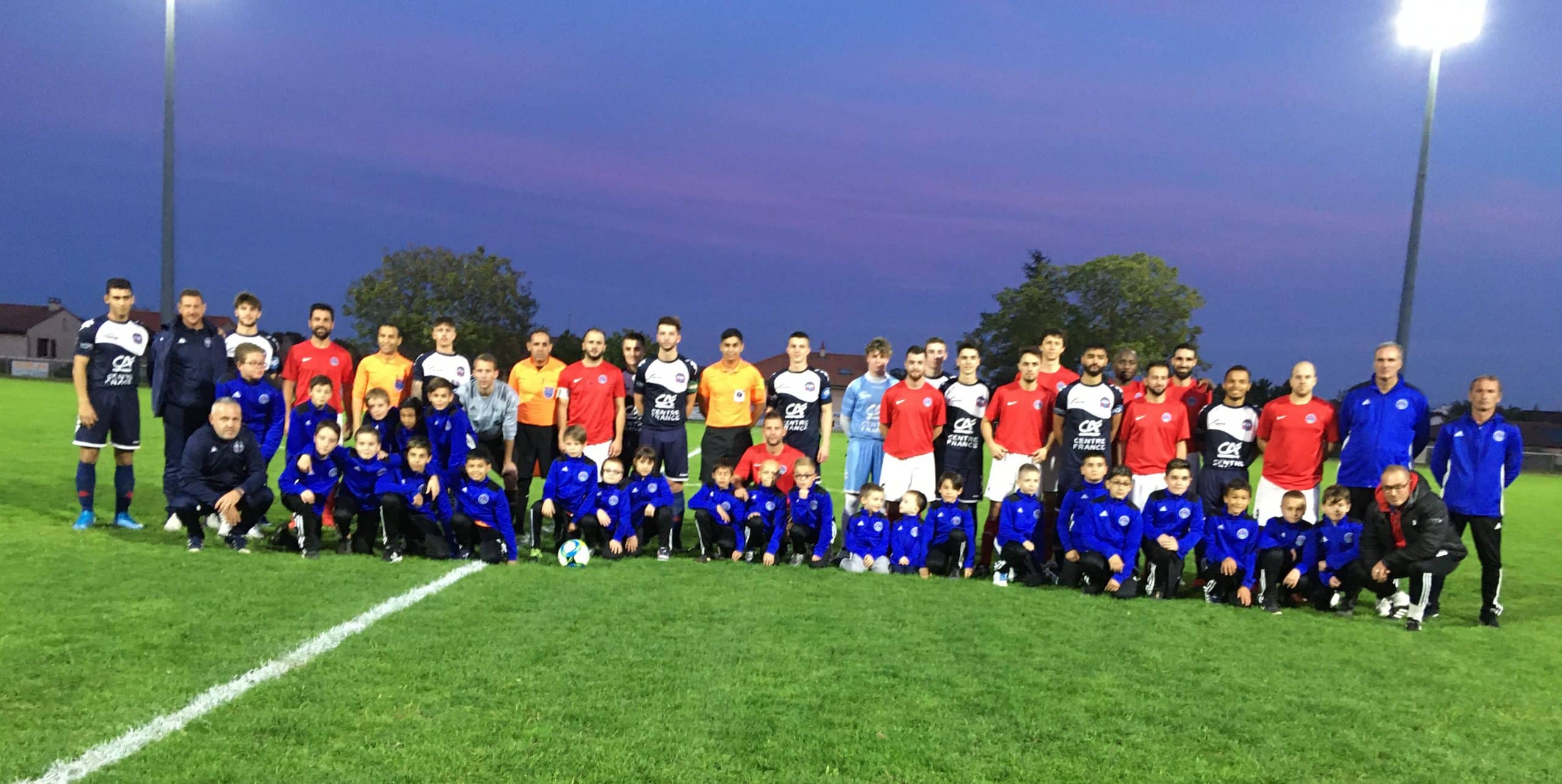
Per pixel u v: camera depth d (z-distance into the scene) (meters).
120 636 4.56
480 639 4.79
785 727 3.78
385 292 54.41
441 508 7.11
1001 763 3.52
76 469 11.39
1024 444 8.00
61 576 5.73
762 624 5.40
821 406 8.68
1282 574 7.00
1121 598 6.79
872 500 7.60
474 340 54.78
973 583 7.13
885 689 4.32
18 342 72.75
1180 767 3.57
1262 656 5.23
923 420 8.20
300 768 3.19
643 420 8.50
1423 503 6.29
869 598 6.31
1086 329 52.81
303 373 8.79
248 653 4.38
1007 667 4.75
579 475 7.56
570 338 47.38
